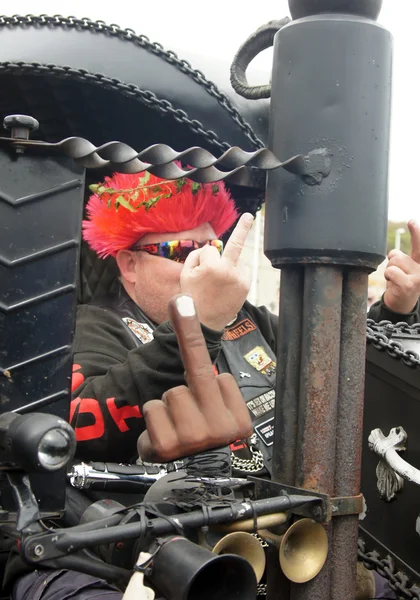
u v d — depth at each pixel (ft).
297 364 3.13
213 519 2.78
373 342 3.90
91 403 3.89
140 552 2.72
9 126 2.86
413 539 3.66
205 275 3.31
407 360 3.70
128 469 3.72
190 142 4.58
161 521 2.70
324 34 2.99
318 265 3.04
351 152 2.99
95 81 3.95
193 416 2.86
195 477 3.27
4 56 3.99
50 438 2.49
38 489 2.97
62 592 3.29
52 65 3.94
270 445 4.33
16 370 2.87
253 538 2.89
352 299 3.13
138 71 3.98
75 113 4.56
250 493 3.29
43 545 2.54
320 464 3.00
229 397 2.93
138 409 3.84
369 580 4.42
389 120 3.12
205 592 2.74
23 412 2.88
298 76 3.03
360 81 3.00
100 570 2.71
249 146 4.09
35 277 2.89
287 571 2.92
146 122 4.54
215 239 4.63
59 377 2.94
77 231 2.95
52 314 2.93
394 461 3.67
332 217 2.99
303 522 2.97
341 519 3.08
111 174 5.08
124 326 4.54
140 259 4.54
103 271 4.96
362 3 3.03
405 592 3.63
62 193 2.93
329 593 3.08
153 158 2.87
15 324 2.87
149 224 4.39
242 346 4.62
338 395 3.09
